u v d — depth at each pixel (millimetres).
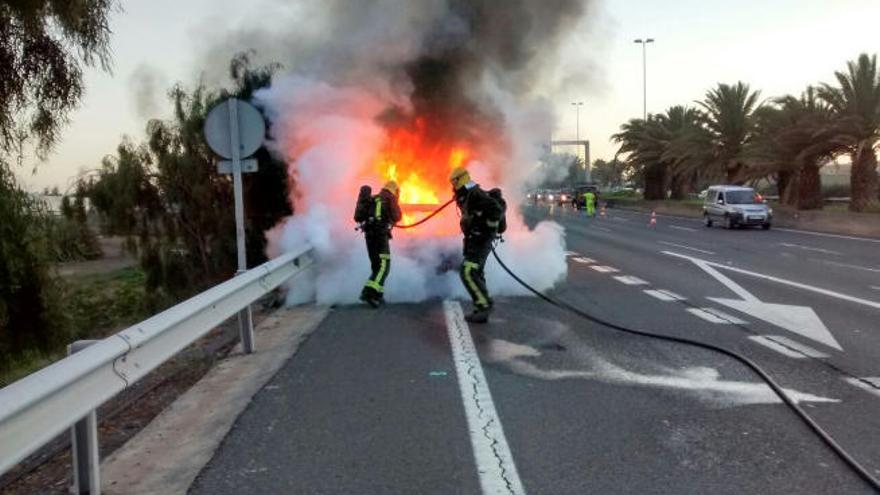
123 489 4176
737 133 43938
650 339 8086
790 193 38781
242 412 5547
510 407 5594
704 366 6855
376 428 5145
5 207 7441
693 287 12391
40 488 4367
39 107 7434
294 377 6551
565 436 4949
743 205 31516
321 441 4902
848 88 32406
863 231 28172
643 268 15422
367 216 10039
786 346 7699
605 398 5820
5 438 3100
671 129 56062
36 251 7645
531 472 4340
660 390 6047
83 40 7395
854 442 4812
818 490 4082
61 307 8125
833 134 32906
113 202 15266
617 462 4488
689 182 57250
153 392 6527
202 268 15758
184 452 4766
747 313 9758
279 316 9773
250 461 4570
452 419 5316
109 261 25891
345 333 8500
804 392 5969
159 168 15352
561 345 7785
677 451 4668
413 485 4176
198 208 15430
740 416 5367
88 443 4035
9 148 7418
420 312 9820
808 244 22812
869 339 8055
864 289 12227
